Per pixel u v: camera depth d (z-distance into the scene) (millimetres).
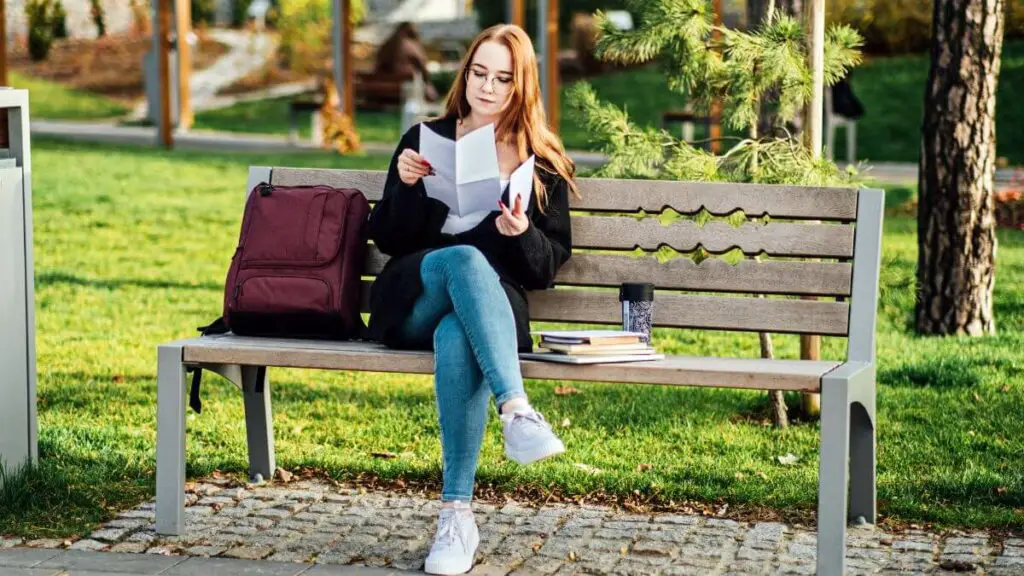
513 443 3590
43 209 11484
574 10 24234
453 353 3732
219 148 17453
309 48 26234
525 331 4000
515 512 4305
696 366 3727
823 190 4141
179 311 7980
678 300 4191
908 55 21750
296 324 4160
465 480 3760
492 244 4109
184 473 4062
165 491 4031
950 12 7012
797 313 4098
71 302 8141
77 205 11719
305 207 4203
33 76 25359
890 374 6230
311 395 5953
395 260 4070
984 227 7148
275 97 25109
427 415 5621
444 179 3934
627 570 3770
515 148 4211
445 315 3879
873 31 21734
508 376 3635
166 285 8766
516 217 3904
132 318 7754
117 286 8680
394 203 4051
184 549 3918
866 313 4023
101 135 19141
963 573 3705
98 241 10258
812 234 4133
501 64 4141
